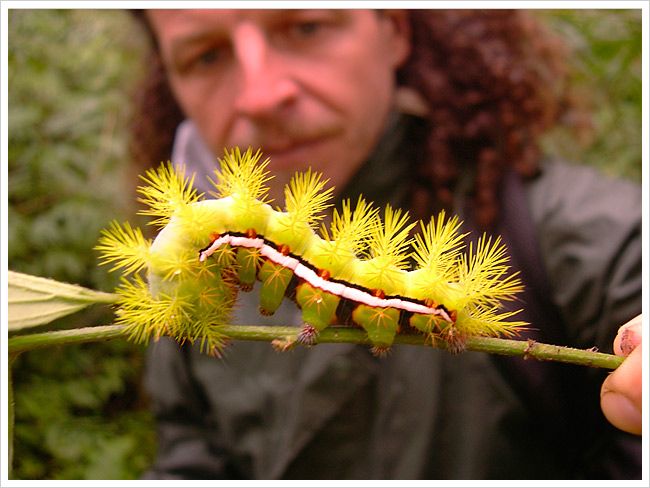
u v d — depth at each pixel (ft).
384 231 0.73
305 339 0.67
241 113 1.16
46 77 2.16
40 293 0.64
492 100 1.29
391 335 0.68
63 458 2.07
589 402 1.14
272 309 0.73
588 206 1.13
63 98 2.18
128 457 2.18
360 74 1.19
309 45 1.16
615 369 0.61
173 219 0.71
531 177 1.22
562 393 1.13
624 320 1.08
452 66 1.32
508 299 0.72
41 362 2.20
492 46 1.34
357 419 1.22
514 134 1.26
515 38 1.42
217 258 0.69
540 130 1.38
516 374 1.13
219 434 1.44
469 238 1.17
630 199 1.16
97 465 2.04
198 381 1.41
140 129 1.71
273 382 1.28
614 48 1.65
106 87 2.17
